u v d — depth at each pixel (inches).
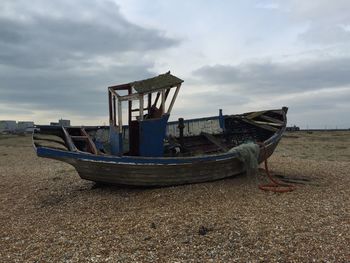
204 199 403.9
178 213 355.9
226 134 605.0
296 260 242.1
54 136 565.0
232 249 264.4
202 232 298.4
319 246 262.8
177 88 487.5
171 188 449.7
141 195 435.5
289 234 287.9
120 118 472.7
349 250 254.5
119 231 313.6
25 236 315.9
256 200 397.7
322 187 466.6
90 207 403.5
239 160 491.2
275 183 477.4
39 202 452.1
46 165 862.5
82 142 541.0
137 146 475.8
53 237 307.0
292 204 379.9
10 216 391.9
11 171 751.1
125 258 254.7
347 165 695.1
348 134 1887.3
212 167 469.1
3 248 285.7
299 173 582.9
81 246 281.0
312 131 2345.0
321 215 338.0
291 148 1158.3
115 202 415.8
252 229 301.3
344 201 392.2
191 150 558.9
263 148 518.0
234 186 458.0
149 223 330.3
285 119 589.6
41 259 258.1
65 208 408.5
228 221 324.5
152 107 500.4
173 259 251.0
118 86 509.4
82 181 586.6
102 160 431.2
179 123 557.6
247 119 602.9
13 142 1705.2
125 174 441.1
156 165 438.3
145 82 475.2
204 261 246.2
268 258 247.0
